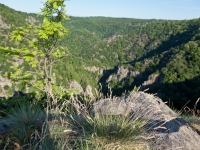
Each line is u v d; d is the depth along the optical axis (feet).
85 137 8.50
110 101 10.22
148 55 528.22
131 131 8.21
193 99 203.72
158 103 12.78
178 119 12.08
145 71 383.65
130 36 627.05
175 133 9.83
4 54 22.76
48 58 24.27
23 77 22.57
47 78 22.24
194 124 13.75
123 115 9.02
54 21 23.65
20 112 11.66
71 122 10.59
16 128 10.32
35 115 11.59
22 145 8.83
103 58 594.24
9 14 404.77
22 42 23.24
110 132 8.14
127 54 578.66
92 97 10.37
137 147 8.02
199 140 10.53
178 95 224.33
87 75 463.83
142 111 10.45
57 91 19.43
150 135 9.15
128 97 12.07
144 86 319.27
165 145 8.86
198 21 522.06
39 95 19.93
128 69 415.23
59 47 24.76
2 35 338.34
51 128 9.83
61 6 22.71
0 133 10.52
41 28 22.31
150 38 575.38
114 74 441.68
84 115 9.95
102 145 7.85
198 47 313.53
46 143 8.31
